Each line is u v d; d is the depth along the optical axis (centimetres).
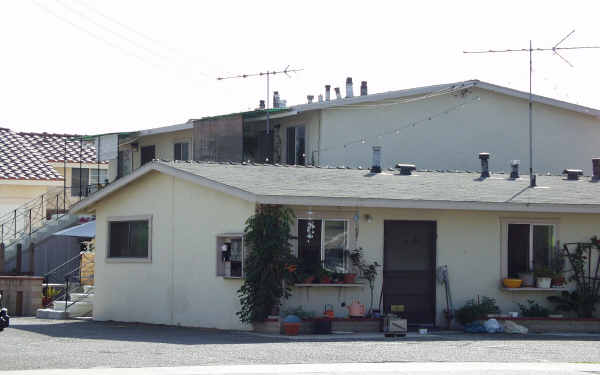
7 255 3241
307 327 1980
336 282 2078
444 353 1560
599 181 2559
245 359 1441
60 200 4269
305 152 3020
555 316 2214
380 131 3036
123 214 2444
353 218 2128
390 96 3042
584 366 1416
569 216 2306
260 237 2002
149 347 1619
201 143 3177
